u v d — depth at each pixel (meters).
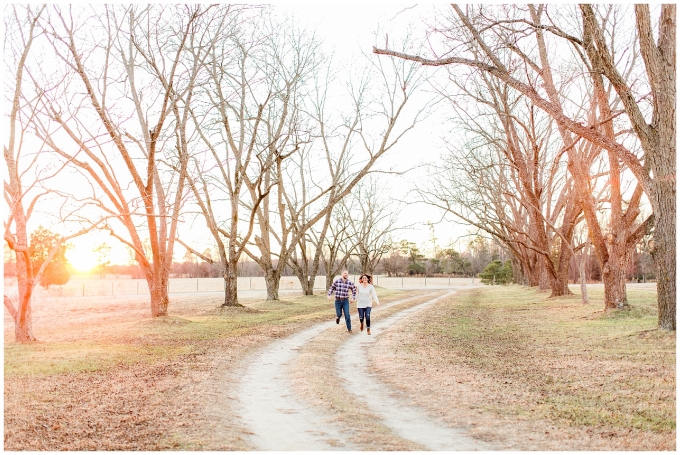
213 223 26.64
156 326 19.81
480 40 15.22
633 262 60.97
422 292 51.16
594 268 67.88
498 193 32.03
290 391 9.62
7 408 8.28
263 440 6.81
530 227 39.69
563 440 6.81
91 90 17.58
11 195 15.03
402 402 8.91
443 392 9.33
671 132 12.58
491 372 10.94
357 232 48.69
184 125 22.02
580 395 8.92
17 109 14.88
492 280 73.88
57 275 46.69
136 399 8.90
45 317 27.38
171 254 23.05
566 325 17.42
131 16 20.08
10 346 14.66
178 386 9.83
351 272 72.50
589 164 20.25
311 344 15.34
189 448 6.49
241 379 10.78
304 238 42.50
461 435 7.07
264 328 19.19
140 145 21.98
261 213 36.09
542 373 10.62
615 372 10.22
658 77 12.59
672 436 6.89
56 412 8.13
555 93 19.94
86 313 29.44
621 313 17.98
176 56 19.39
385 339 16.17
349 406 8.45
